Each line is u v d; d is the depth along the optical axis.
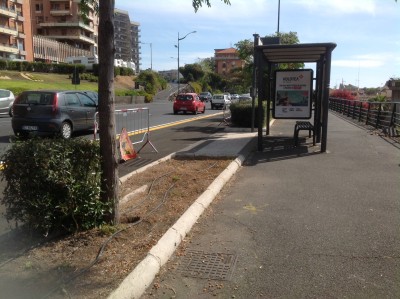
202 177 7.60
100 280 3.66
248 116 17.22
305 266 4.07
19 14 73.56
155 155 10.80
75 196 4.54
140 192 6.68
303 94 12.45
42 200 4.34
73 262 4.03
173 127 19.25
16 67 61.88
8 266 3.98
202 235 4.89
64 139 4.74
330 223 5.27
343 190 6.87
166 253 4.21
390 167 8.75
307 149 11.27
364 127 17.97
